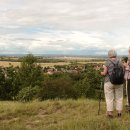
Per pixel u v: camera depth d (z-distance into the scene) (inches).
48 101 540.1
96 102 514.9
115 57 366.0
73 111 442.3
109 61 364.5
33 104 492.1
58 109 463.8
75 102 504.1
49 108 460.4
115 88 371.9
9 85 1931.6
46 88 1320.1
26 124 371.2
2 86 1923.0
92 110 440.5
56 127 324.5
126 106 417.7
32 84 1968.5
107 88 369.7
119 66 360.5
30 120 394.6
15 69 2102.6
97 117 369.7
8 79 1958.7
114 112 402.9
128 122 339.9
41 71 2140.7
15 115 425.7
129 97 408.5
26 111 446.9
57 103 494.6
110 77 360.2
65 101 518.6
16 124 362.0
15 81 1959.9
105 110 433.7
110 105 369.7
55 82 1344.7
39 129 328.8
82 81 1359.5
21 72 2041.1
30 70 2037.4
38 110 455.8
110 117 368.8
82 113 425.7
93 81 1255.5
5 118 411.2
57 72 2397.9
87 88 1282.0
